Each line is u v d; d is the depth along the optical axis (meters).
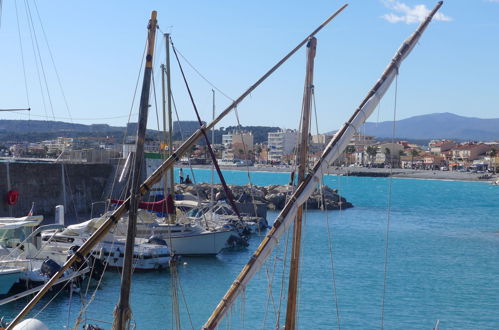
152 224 57.53
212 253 60.03
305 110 17.75
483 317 42.12
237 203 91.94
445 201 166.25
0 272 38.22
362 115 17.38
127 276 15.63
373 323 39.75
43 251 45.22
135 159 15.89
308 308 42.84
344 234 85.38
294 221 18.06
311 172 17.38
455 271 58.97
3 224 43.72
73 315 36.88
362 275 55.19
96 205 83.19
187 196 81.81
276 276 50.62
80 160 88.31
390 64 17.67
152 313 39.62
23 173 73.50
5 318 35.41
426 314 42.56
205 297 44.12
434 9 17.98
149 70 15.95
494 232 93.44
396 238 82.94
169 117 56.84
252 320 38.19
